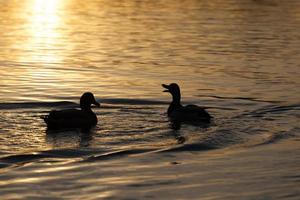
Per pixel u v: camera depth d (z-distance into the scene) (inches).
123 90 1035.3
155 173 658.8
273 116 887.7
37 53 1343.5
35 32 1617.9
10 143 740.7
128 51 1376.7
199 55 1336.1
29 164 676.7
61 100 965.2
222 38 1537.9
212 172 665.6
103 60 1282.0
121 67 1217.4
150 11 2027.6
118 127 813.9
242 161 699.4
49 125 802.8
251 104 961.5
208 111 918.4
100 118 856.3
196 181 641.0
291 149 741.9
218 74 1165.1
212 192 614.2
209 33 1608.0
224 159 705.6
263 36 1571.1
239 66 1232.2
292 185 632.4
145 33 1605.6
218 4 2199.8
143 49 1400.1
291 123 849.5
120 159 697.6
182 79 1123.9
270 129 818.2
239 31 1640.0
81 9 2096.5
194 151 730.2
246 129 814.5
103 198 595.8
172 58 1305.4
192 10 2048.5
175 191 614.5
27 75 1132.5
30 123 827.4
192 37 1549.0
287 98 998.4
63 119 804.0
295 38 1544.0
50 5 2201.0
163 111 905.5
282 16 1927.9
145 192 611.5
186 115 847.7
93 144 743.1
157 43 1470.2
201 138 770.8
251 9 2075.5
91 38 1535.4
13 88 1030.4
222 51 1378.0
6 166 671.1
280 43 1477.6
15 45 1433.3
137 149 729.0
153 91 1032.8
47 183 627.5
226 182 639.1
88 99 848.9
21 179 636.1
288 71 1192.2
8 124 819.4
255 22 1801.2
